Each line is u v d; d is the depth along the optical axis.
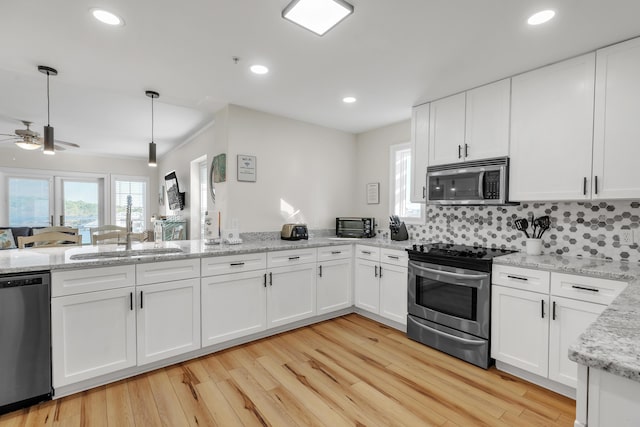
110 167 6.99
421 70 2.44
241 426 1.75
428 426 1.76
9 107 3.71
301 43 2.06
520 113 2.45
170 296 2.33
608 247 2.28
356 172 4.43
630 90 1.95
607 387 0.75
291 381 2.20
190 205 5.18
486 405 1.94
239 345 2.77
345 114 3.56
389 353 2.63
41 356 1.87
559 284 2.02
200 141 4.69
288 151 3.71
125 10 1.70
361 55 2.22
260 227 3.48
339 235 4.02
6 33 1.92
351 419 1.81
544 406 1.93
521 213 2.75
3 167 5.86
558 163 2.25
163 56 2.23
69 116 4.05
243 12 1.73
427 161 3.11
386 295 3.19
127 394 2.02
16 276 1.80
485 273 2.36
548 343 2.07
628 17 1.74
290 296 3.05
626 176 1.96
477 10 1.70
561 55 2.18
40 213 6.27
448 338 2.58
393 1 1.63
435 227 3.44
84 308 2.00
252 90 2.87
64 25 1.84
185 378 2.22
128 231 2.51
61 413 1.82
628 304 1.13
